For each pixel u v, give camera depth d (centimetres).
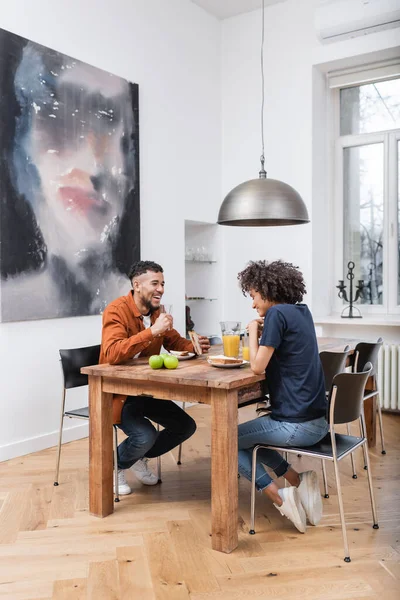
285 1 526
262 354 235
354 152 540
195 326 593
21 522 262
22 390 372
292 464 347
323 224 539
